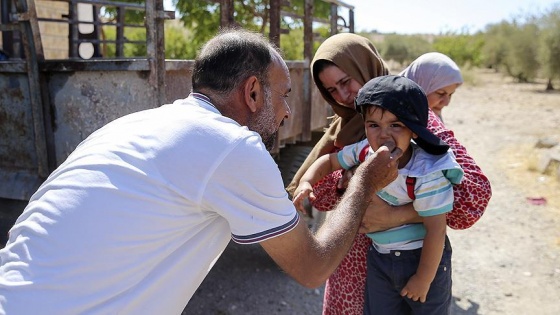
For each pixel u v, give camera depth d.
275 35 4.06
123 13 7.34
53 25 9.56
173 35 13.29
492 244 5.39
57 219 1.40
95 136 1.59
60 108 3.25
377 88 1.94
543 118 14.08
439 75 2.75
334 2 5.48
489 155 9.66
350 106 2.43
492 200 6.91
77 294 1.37
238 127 1.50
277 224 1.48
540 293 4.32
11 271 1.41
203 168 1.42
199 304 3.85
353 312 2.39
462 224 2.11
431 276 2.01
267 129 1.71
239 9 8.48
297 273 1.56
